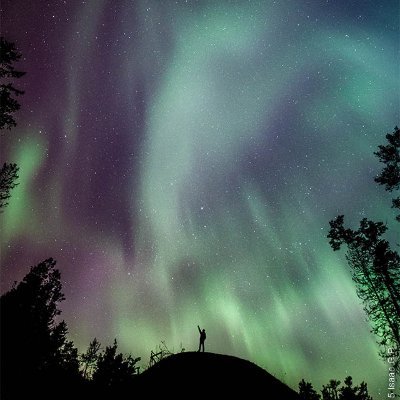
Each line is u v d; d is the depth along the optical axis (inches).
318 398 1018.7
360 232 878.4
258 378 607.2
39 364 641.0
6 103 592.7
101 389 679.1
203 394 514.0
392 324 772.6
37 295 668.1
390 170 727.1
